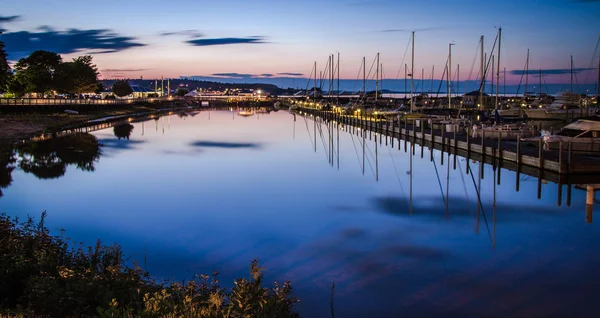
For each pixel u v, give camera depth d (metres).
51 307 9.80
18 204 26.20
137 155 48.09
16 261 11.47
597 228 21.38
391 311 13.38
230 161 44.59
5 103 72.56
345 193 29.98
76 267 12.65
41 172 36.72
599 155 34.94
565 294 14.35
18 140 54.94
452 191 30.23
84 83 115.88
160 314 9.13
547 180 31.34
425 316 13.09
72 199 27.67
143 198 28.12
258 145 58.28
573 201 26.31
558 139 37.22
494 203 25.31
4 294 10.53
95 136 65.69
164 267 16.52
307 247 18.89
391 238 20.12
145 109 133.75
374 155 48.12
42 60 103.69
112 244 19.08
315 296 14.34
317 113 119.12
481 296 14.30
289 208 25.77
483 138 39.59
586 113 65.62
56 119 77.06
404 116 73.06
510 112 68.81
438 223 22.66
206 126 89.00
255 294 9.79
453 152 45.12
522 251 18.25
